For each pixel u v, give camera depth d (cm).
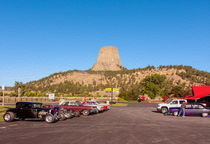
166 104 2644
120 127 1333
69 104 2192
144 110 3228
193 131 1205
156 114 2466
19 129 1202
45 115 1515
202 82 19062
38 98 5838
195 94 3891
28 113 1518
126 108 3791
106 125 1420
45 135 1031
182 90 10075
